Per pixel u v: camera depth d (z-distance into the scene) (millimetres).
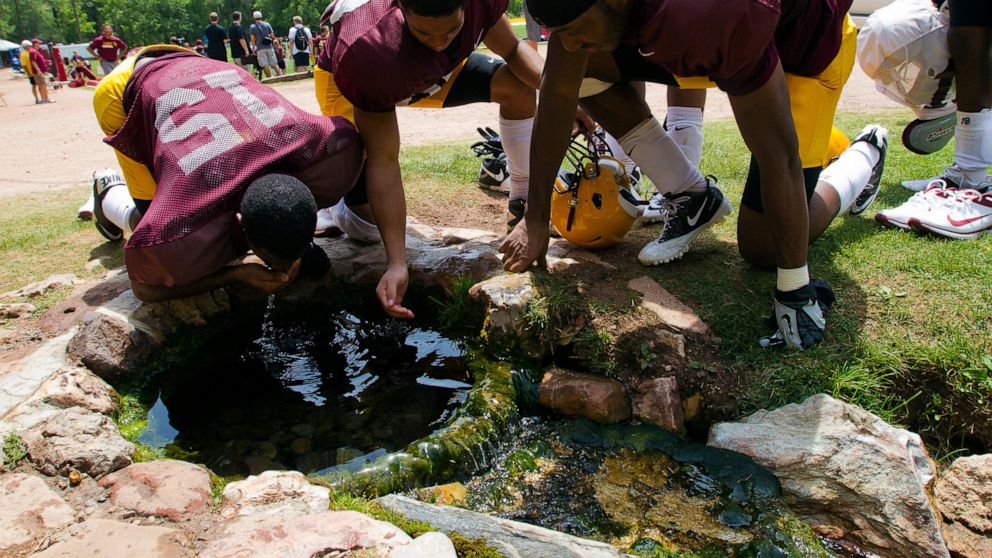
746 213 3104
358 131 3117
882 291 3006
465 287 3225
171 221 2572
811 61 2738
